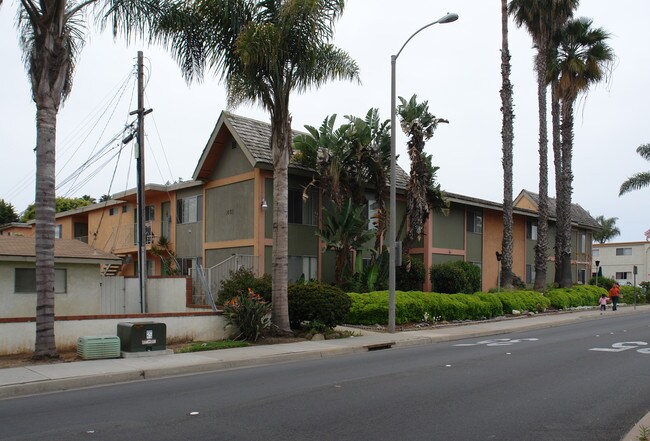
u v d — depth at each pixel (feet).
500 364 40.68
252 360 43.04
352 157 79.82
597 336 60.29
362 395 29.86
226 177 83.46
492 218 116.67
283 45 52.95
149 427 23.81
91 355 41.16
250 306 52.29
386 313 67.62
